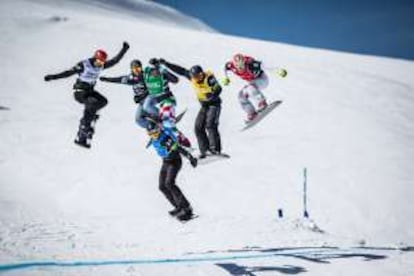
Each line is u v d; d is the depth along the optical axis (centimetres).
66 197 2891
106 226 2089
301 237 2228
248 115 1894
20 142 3562
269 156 4075
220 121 4728
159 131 1756
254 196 3359
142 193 3147
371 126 5100
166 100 1739
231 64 1878
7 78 4859
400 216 3291
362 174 3912
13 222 2058
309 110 5319
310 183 3659
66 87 4934
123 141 3947
